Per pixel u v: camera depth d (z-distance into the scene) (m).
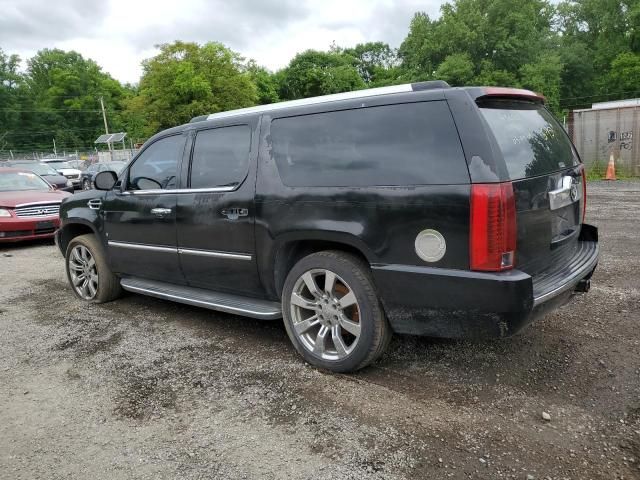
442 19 51.34
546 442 2.73
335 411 3.11
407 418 3.00
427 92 3.13
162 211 4.55
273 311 3.93
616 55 53.91
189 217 4.32
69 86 91.56
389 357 3.79
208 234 4.20
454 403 3.14
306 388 3.41
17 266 7.86
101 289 5.47
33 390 3.59
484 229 2.84
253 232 3.87
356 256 3.47
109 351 4.22
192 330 4.62
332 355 3.61
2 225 9.19
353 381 3.47
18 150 85.69
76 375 3.80
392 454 2.68
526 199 3.03
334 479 2.52
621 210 9.70
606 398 3.13
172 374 3.73
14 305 5.69
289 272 3.78
